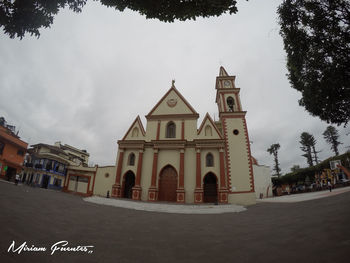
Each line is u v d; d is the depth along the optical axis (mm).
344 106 9117
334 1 8016
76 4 6438
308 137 62000
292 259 5637
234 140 26875
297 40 8961
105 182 30156
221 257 6184
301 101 10617
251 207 20281
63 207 13406
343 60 8047
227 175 25250
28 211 10305
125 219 11812
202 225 11031
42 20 6137
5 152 31875
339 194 18094
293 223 9906
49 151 43781
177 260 5977
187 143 27125
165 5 7902
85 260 5664
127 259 5941
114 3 7844
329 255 5547
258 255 6191
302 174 42281
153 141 27344
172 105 30359
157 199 25016
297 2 8820
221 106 29844
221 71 33875
